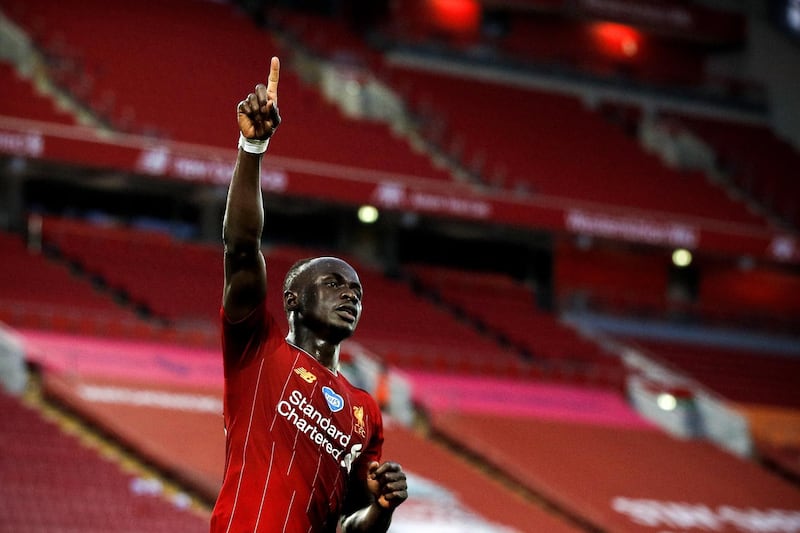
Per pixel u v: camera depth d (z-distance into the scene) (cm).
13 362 3212
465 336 4350
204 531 2698
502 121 5316
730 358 4875
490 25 5728
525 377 4266
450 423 3738
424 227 4747
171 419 3253
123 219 4447
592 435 3972
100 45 4756
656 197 5203
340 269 750
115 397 3297
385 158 4756
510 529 3162
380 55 5441
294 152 4572
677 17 5862
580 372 4403
